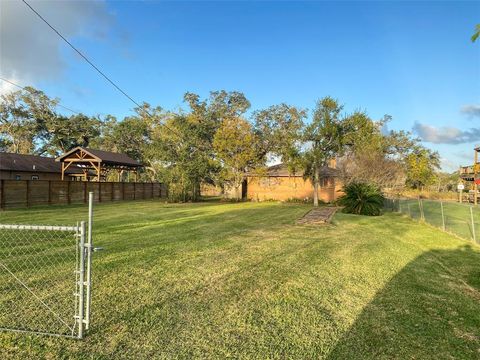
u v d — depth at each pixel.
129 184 31.50
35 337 3.87
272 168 35.56
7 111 42.28
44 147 46.72
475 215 18.25
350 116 26.83
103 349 3.64
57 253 7.77
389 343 3.92
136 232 11.44
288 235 11.30
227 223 14.34
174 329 4.13
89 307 3.97
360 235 11.63
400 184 28.84
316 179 27.84
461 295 5.69
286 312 4.73
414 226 14.39
